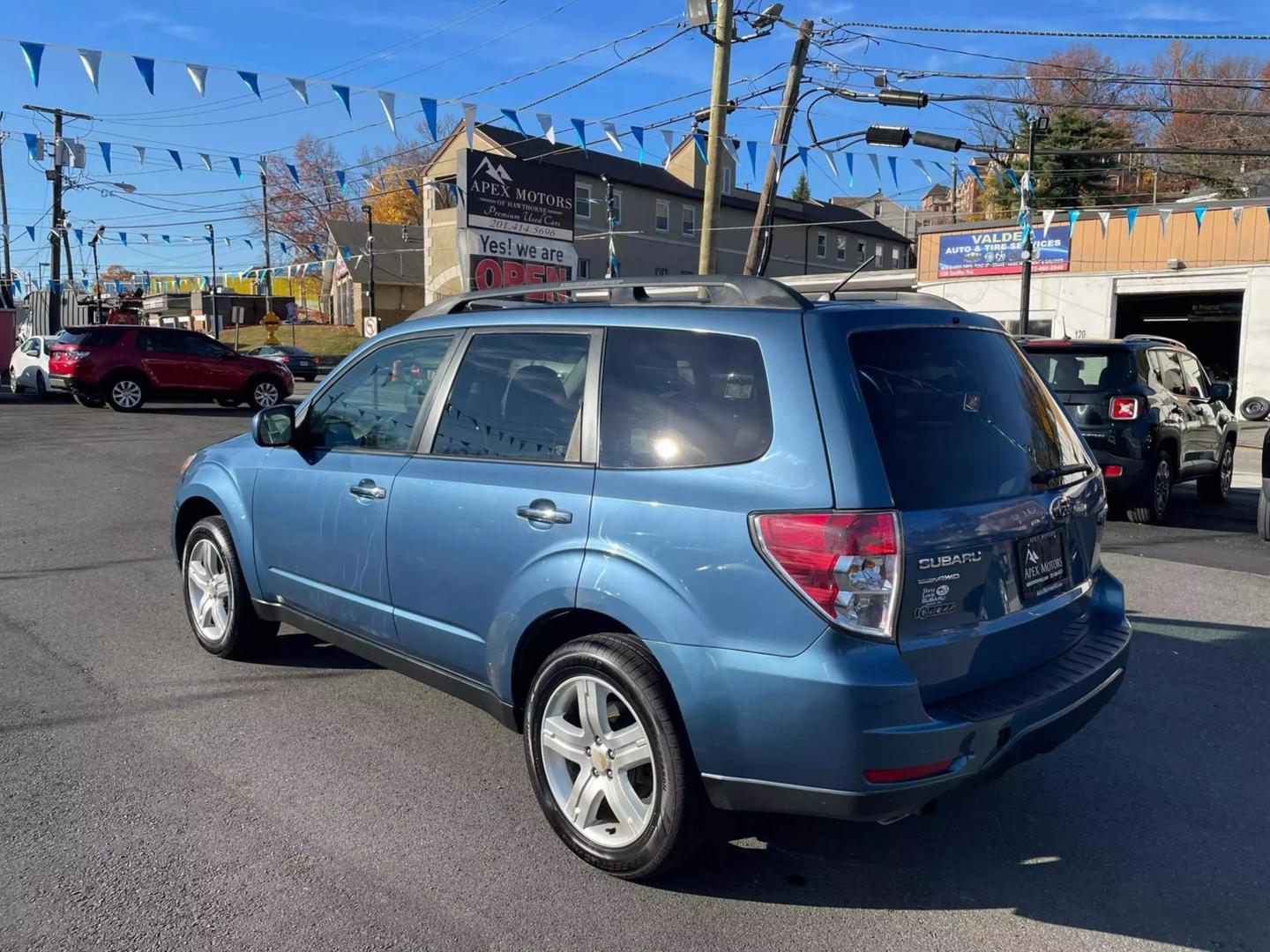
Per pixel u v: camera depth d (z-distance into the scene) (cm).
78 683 496
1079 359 955
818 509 280
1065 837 361
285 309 6950
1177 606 667
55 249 3447
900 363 312
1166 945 295
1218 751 436
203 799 377
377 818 364
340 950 285
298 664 530
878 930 301
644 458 323
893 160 1441
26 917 298
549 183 2227
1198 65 3609
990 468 320
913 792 281
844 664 274
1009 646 314
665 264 4531
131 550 791
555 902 312
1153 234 2519
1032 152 2175
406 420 417
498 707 367
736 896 319
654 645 303
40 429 1672
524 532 345
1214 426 1115
